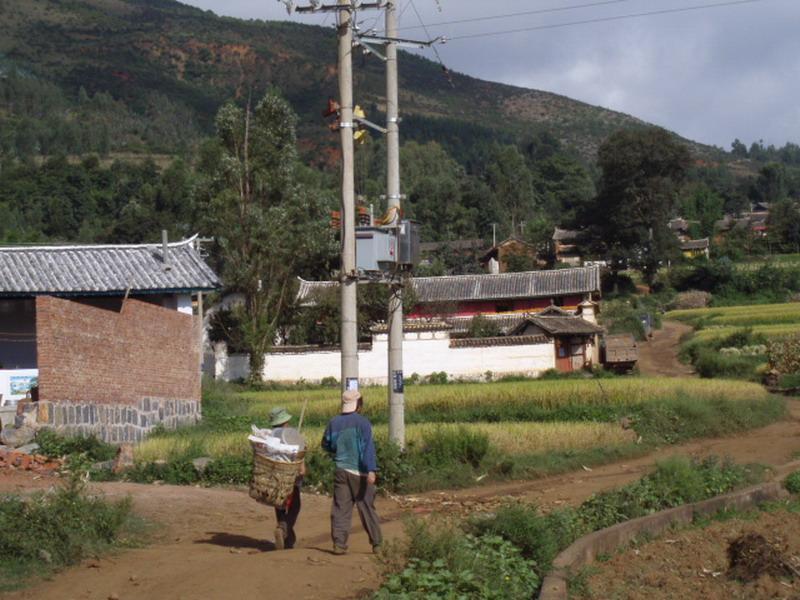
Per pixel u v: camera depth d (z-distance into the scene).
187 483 17.70
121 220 83.81
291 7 16.89
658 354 65.00
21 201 94.62
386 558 9.26
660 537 12.65
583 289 67.31
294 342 53.88
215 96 189.25
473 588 8.29
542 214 123.69
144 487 16.39
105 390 23.80
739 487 15.98
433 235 111.75
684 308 88.75
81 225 91.06
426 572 8.50
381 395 34.47
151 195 85.12
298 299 53.19
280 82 193.50
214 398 34.75
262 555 10.22
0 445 20.16
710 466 16.48
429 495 17.03
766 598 10.16
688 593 10.11
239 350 49.91
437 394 33.78
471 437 19.20
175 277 31.36
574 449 22.17
